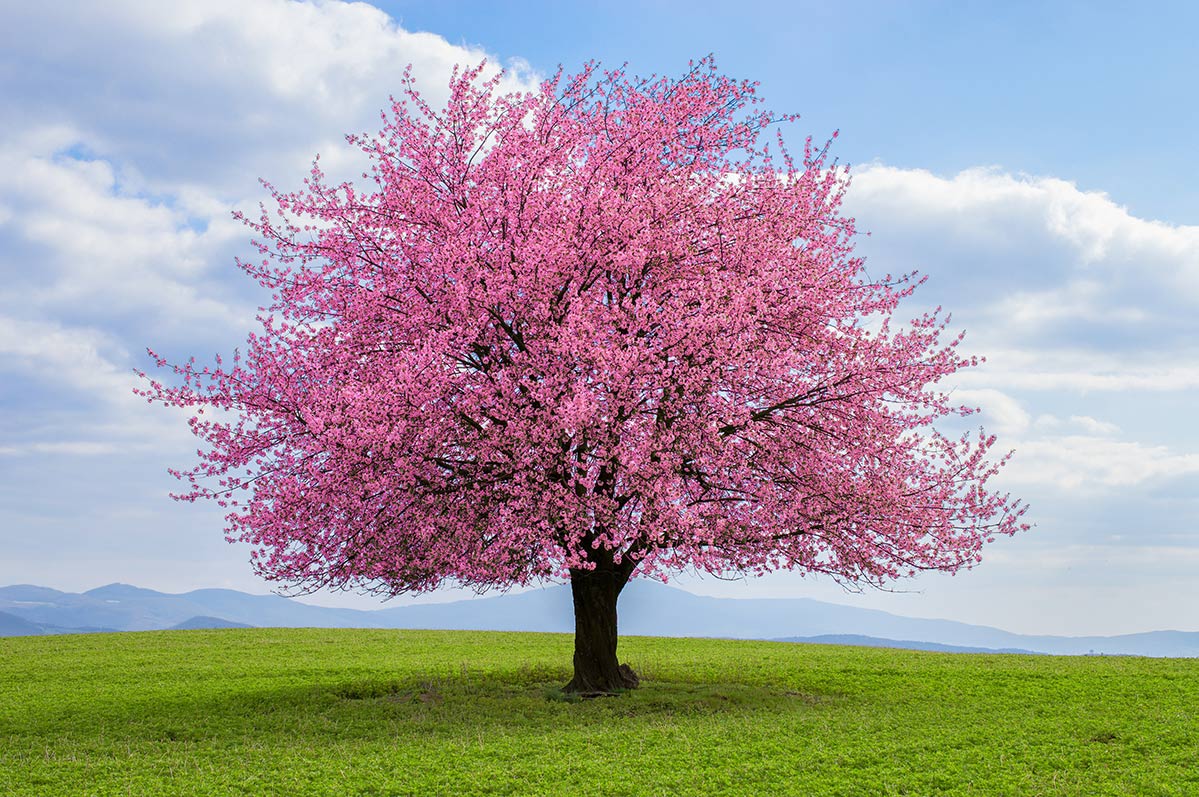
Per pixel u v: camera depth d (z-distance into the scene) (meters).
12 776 14.17
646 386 18.84
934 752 14.32
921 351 20.81
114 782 13.66
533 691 22.70
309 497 18.88
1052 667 25.91
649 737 15.88
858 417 20.89
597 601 21.78
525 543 18.97
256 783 13.33
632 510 19.19
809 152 22.67
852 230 23.09
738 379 19.34
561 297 20.70
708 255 22.02
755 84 22.86
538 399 18.27
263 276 22.59
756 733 16.00
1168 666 25.62
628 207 20.78
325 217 22.45
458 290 19.11
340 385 19.95
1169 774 12.56
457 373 19.34
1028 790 11.99
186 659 31.00
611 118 22.48
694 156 22.92
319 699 21.95
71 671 27.70
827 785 12.53
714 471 19.14
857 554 20.53
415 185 21.83
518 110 22.56
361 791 12.92
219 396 20.30
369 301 21.06
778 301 20.69
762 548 19.98
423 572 20.92
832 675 25.30
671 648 35.38
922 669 25.77
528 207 21.11
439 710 19.95
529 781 13.18
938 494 20.59
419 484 19.11
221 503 19.86
